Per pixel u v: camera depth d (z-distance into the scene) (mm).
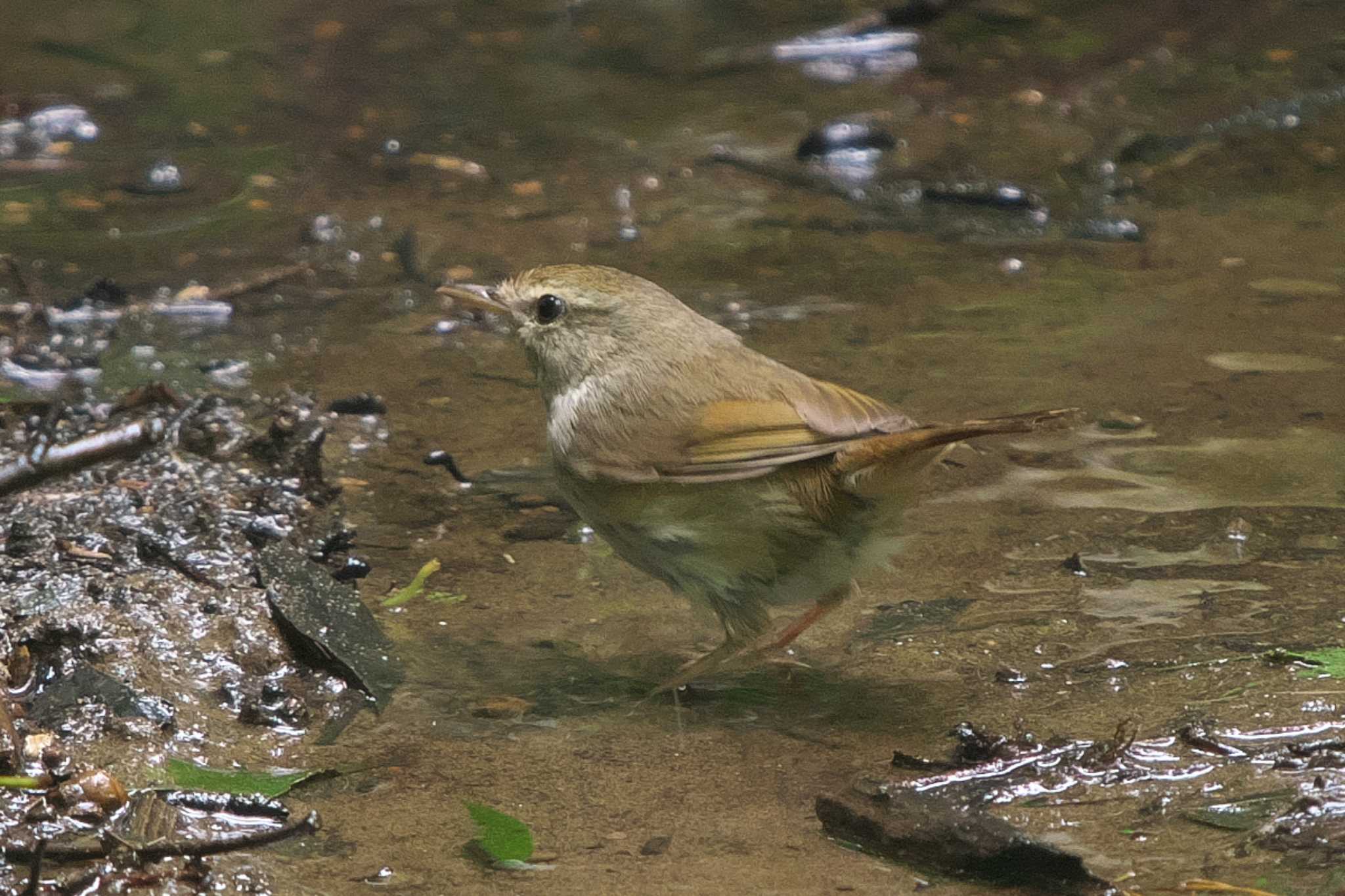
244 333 14648
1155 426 12414
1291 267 15734
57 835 7461
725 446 8695
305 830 7605
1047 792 7664
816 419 8641
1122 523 10883
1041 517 11047
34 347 14164
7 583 9531
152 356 14102
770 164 19109
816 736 8547
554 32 24406
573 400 9273
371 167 19172
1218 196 17750
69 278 15781
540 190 18453
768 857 7332
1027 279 15781
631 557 9344
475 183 18672
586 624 9906
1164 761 7926
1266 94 20125
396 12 25266
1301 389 12945
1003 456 12055
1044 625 9594
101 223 17359
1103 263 16125
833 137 19375
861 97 21359
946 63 22219
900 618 9820
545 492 11719
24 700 8641
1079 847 7180
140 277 15859
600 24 24750
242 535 10367
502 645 9617
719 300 15328
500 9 25422
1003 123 20078
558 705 8930
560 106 21312
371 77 22359
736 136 20125
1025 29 23125
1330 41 21453
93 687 8695
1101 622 9586
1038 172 18578
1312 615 9500
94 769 7855
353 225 17297
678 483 8820
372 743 8492
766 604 9180
